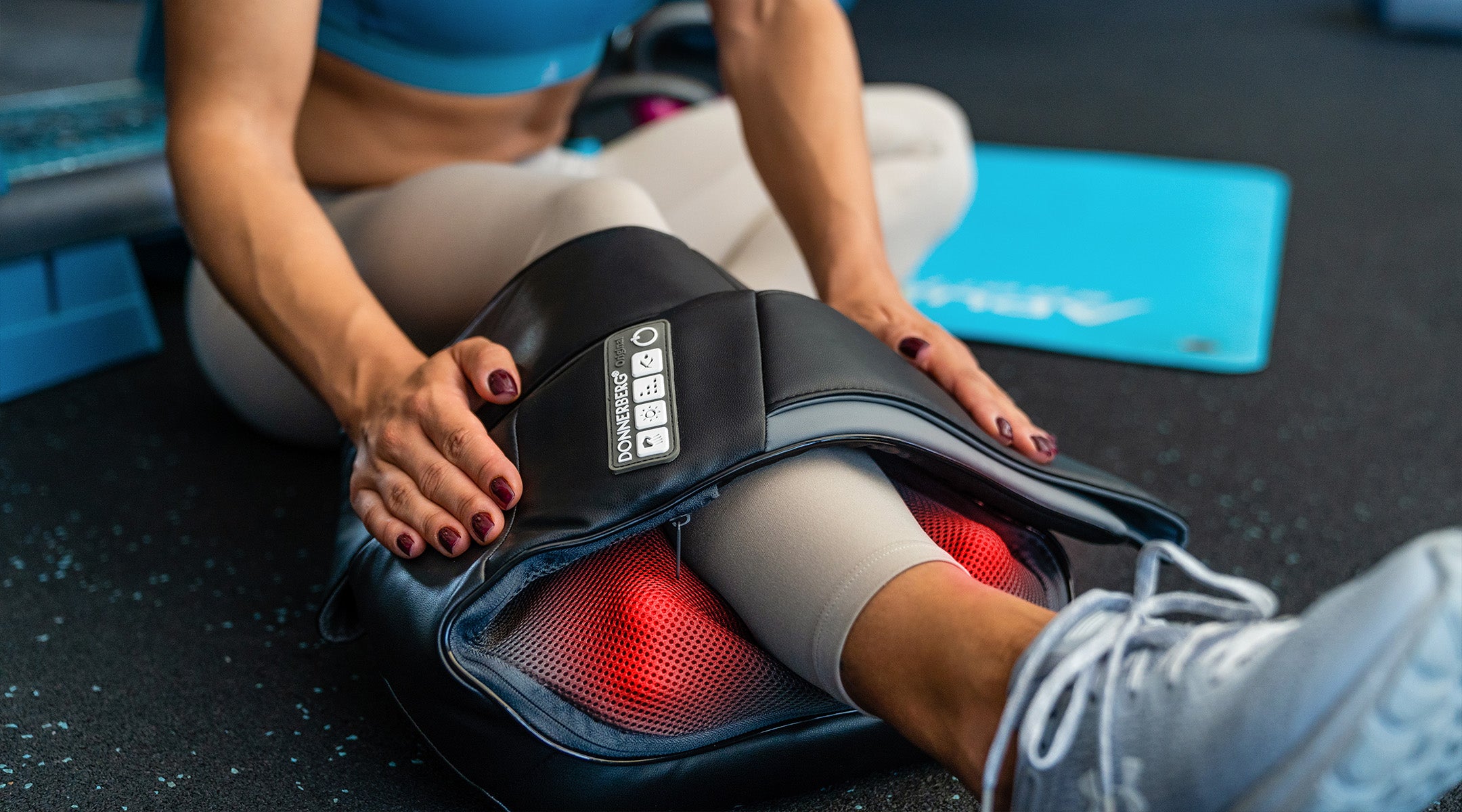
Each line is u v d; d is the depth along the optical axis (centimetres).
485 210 85
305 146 103
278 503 109
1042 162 235
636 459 60
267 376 106
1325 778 40
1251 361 146
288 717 79
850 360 65
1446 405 137
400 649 62
